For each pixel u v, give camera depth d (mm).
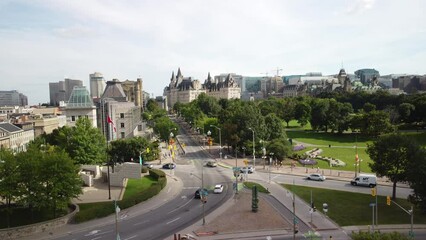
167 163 114312
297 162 111562
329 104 181375
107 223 59906
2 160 59406
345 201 68812
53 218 60500
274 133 128000
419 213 60281
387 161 66125
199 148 149125
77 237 53906
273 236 52531
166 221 60594
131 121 162875
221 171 102750
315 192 76250
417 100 173750
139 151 114375
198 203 71062
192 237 52750
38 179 57625
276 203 69188
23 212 63000
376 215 56375
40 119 190875
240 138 124062
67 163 60156
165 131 156875
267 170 101312
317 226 55812
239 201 71438
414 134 152625
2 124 155125
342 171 97062
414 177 56844
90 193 78438
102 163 104250
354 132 175750
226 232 54531
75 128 96750
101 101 163500
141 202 71500
